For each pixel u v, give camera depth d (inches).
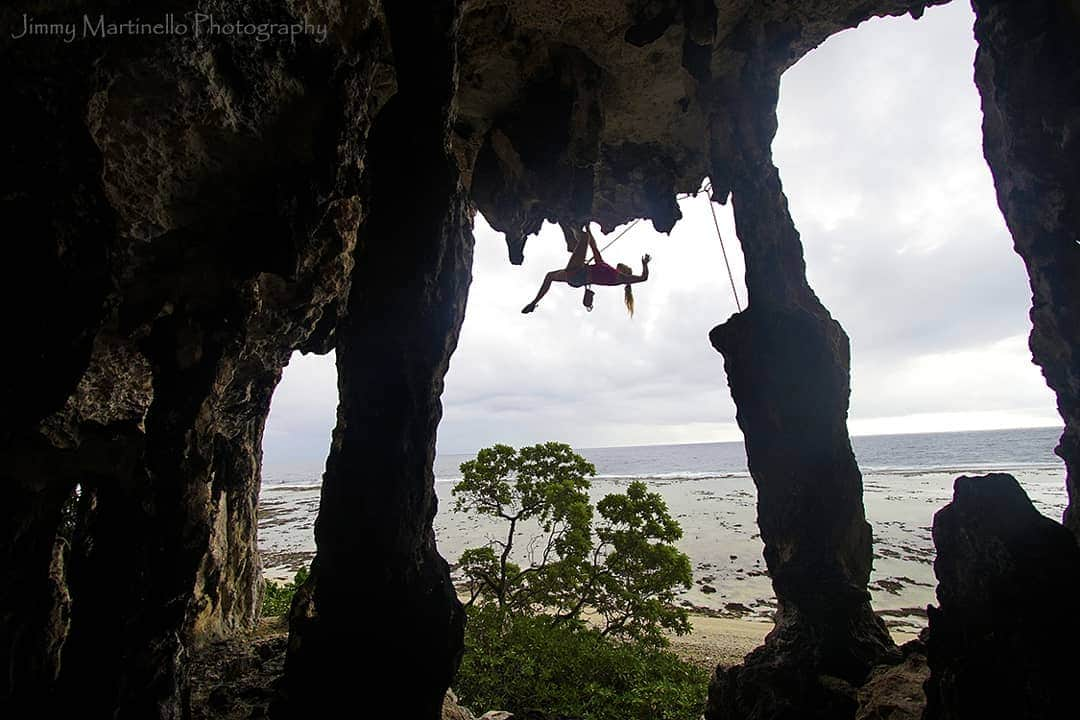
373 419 193.8
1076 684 146.6
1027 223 245.0
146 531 236.7
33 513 251.9
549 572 622.8
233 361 292.5
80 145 183.5
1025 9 215.0
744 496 2497.5
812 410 348.2
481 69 393.7
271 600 656.4
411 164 205.3
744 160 390.6
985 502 169.3
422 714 186.9
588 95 403.2
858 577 336.8
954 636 175.0
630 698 455.8
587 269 362.3
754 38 379.6
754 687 324.5
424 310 200.2
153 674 218.8
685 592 1116.5
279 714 186.9
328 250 351.6
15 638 240.5
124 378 319.6
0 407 179.2
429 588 192.9
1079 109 201.2
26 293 172.9
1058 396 261.6
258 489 558.6
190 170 248.8
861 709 261.4
